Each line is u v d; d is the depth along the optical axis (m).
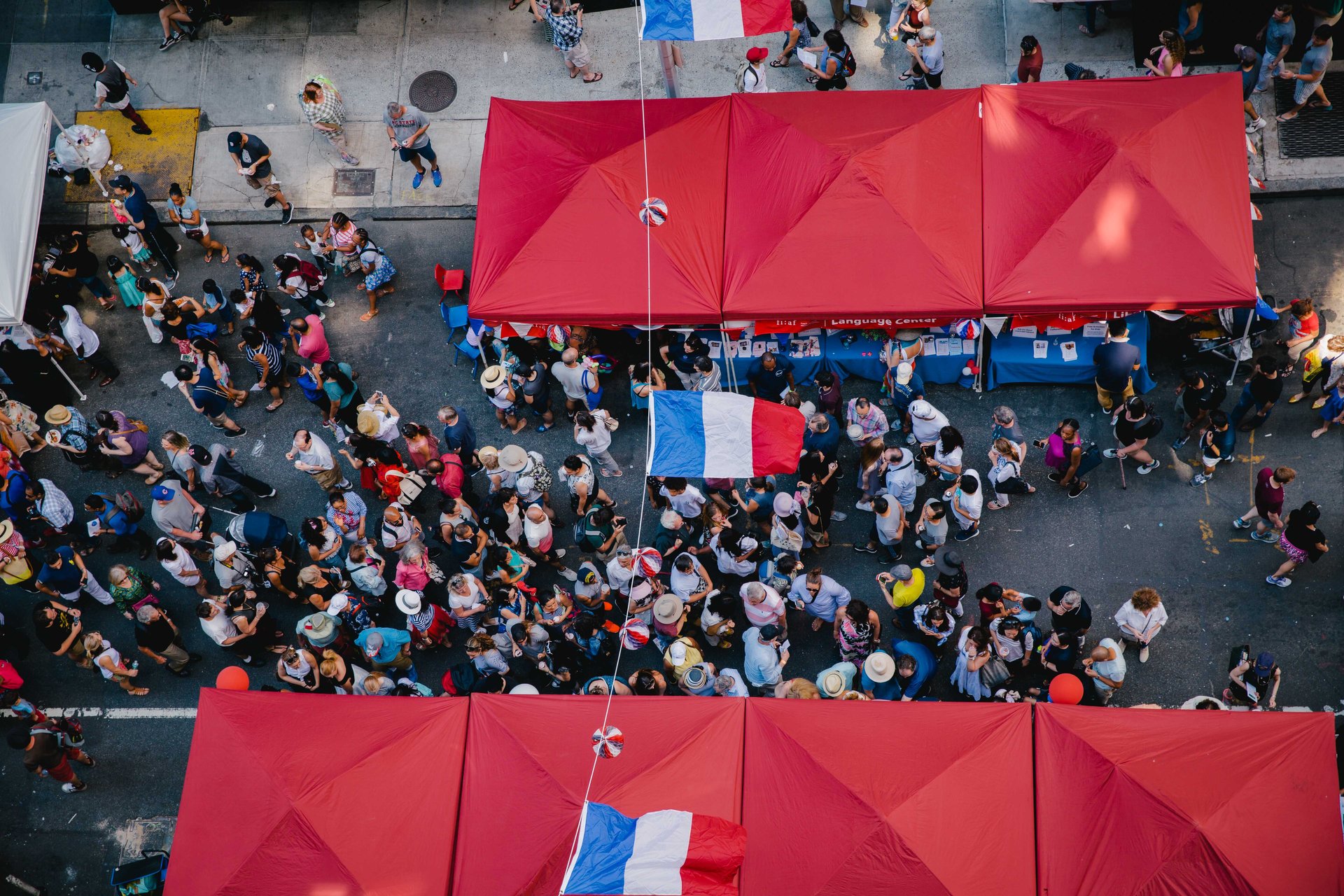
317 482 15.40
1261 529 13.66
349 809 10.51
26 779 13.70
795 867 10.06
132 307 16.97
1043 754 10.58
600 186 14.43
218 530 15.20
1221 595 13.51
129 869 12.09
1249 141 15.98
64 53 18.73
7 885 13.02
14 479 14.76
